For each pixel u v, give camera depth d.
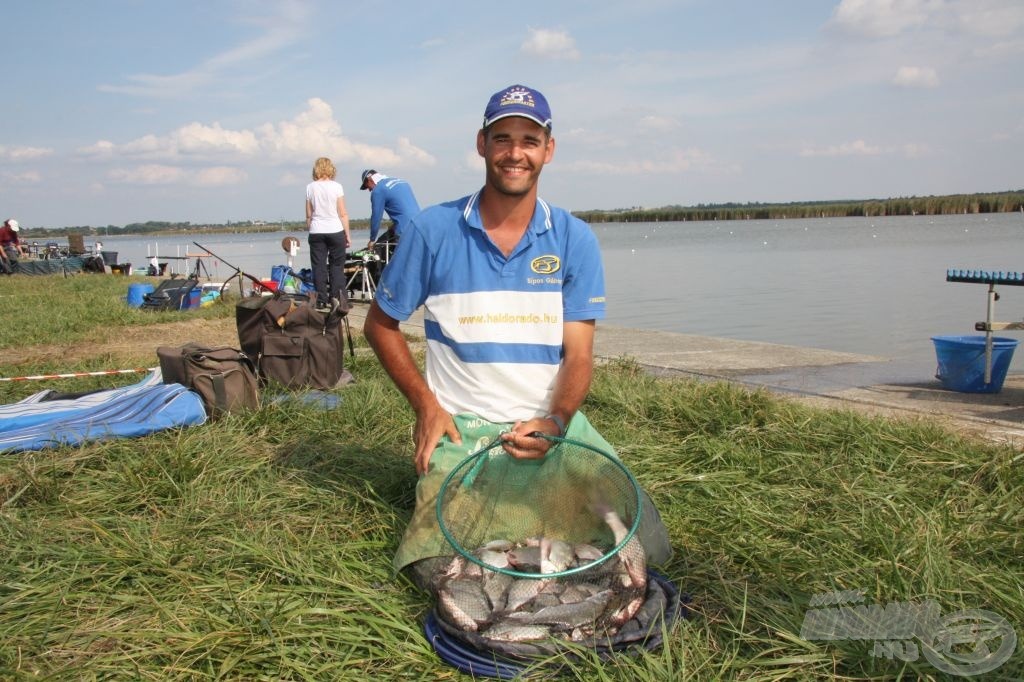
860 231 64.12
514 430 3.00
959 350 6.26
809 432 4.75
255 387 5.30
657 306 15.88
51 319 11.04
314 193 10.70
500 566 2.87
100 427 4.61
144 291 13.42
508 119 2.96
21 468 3.99
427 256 3.19
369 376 6.73
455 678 2.56
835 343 10.67
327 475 4.22
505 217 3.12
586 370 3.21
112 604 2.91
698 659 2.56
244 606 2.85
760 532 3.51
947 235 49.00
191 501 3.78
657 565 3.13
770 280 21.44
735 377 6.96
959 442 4.47
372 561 3.28
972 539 3.34
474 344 3.17
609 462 3.09
